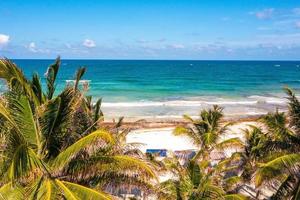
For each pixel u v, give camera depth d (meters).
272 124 12.47
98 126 10.41
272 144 12.04
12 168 6.62
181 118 37.16
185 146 26.75
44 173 7.79
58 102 7.97
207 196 10.47
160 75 101.31
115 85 72.62
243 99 54.22
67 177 8.13
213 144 19.33
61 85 60.19
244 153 17.66
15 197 7.31
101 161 8.02
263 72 120.88
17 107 7.76
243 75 106.50
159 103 47.28
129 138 28.55
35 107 8.41
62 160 7.71
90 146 7.57
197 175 11.71
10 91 7.82
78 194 7.57
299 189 10.53
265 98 55.56
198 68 139.12
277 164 10.60
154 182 10.27
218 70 128.62
